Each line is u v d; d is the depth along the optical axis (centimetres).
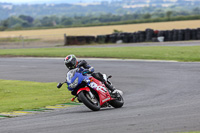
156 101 3591
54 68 7769
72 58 3112
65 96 4372
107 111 3091
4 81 6222
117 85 5159
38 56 10750
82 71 3138
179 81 5169
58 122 2670
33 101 4100
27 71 7544
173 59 8131
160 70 6538
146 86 4909
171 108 3014
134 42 14550
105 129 2277
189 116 2556
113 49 11275
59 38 19975
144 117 2623
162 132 2105
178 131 2108
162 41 14125
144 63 7706
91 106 3081
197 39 13862
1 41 19575
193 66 6850
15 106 3753
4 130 2505
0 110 3553
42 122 2730
